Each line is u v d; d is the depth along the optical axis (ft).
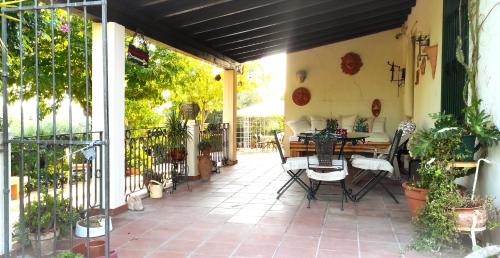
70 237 10.76
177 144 20.36
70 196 10.26
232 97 29.19
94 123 14.89
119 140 15.07
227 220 13.97
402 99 30.76
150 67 26.86
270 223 13.57
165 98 34.17
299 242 11.60
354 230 12.73
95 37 14.90
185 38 21.35
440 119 11.80
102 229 12.05
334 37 29.89
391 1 22.47
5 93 9.19
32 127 23.31
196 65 37.22
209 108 42.01
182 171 21.74
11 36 16.48
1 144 9.23
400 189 19.44
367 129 30.78
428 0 19.83
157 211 15.29
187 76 33.83
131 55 16.19
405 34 28.22
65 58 22.36
